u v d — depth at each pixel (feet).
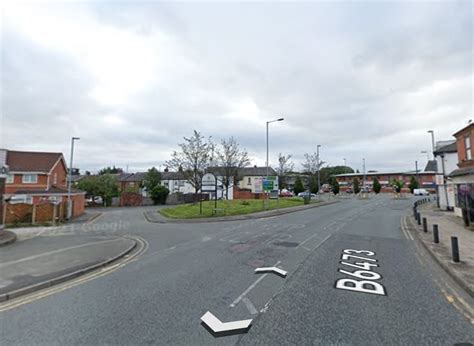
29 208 69.46
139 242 39.06
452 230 42.70
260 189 87.25
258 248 32.07
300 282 20.33
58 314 15.62
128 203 144.36
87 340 12.81
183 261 26.99
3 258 28.48
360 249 31.22
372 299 17.21
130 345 12.35
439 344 12.28
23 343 12.65
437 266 24.59
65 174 132.67
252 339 12.69
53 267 24.82
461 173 55.21
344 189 271.69
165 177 215.51
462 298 17.42
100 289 19.67
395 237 39.01
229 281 20.68
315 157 174.29
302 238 38.19
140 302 17.06
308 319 14.58
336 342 12.42
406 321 14.37
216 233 44.98
